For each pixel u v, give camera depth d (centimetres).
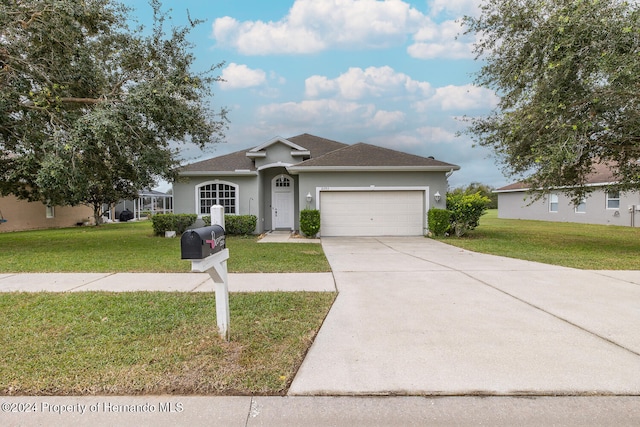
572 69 799
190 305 452
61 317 405
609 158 981
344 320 397
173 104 964
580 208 2075
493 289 532
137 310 430
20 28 880
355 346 328
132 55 975
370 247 1046
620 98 789
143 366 288
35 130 912
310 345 331
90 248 1016
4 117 877
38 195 1423
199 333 358
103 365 289
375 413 231
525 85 934
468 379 269
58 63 946
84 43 998
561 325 380
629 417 226
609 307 443
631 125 827
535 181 995
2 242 1180
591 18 755
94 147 912
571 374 276
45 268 703
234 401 244
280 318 403
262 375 275
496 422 222
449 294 504
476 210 1313
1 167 1076
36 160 880
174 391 256
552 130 845
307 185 1390
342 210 1402
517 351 316
